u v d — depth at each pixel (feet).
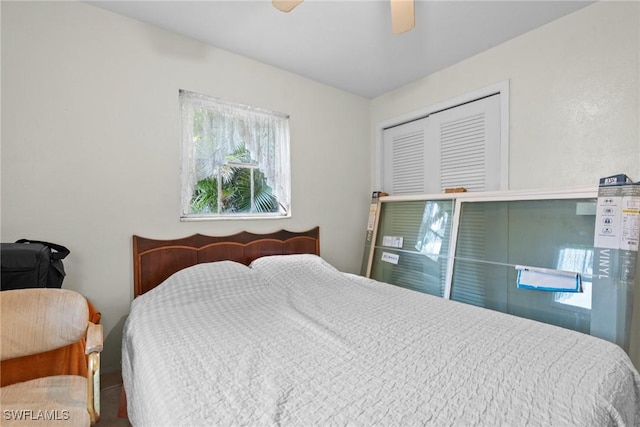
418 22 6.67
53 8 5.76
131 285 6.59
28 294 4.28
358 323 4.83
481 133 8.11
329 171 10.03
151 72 6.81
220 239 7.75
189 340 4.13
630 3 5.71
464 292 7.53
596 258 5.53
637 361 5.51
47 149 5.70
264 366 3.47
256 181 8.58
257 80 8.40
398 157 10.44
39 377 5.06
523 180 7.21
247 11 6.33
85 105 6.07
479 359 3.65
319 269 8.00
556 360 3.59
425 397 2.92
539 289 6.23
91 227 6.14
